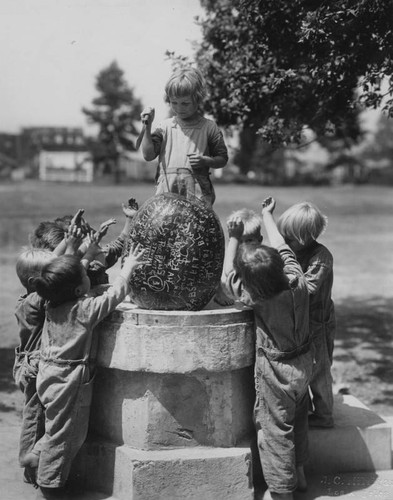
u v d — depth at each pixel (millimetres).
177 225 4605
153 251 4605
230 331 4496
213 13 8750
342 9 5938
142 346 4445
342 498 4695
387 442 5168
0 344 9656
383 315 11500
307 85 7652
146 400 4531
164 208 4656
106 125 61219
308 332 4625
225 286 4938
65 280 4410
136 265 4598
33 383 4738
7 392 7508
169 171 5008
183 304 4660
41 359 4516
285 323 4438
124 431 4625
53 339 4484
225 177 50500
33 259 4934
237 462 4512
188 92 4875
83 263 4914
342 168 57969
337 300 12844
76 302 4469
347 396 5832
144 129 4871
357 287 14211
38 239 5406
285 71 6887
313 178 54344
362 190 47844
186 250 4586
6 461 5293
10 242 20969
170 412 4539
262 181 50719
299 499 4684
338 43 6133
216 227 4715
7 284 14289
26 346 4855
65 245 4945
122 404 4621
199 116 5121
